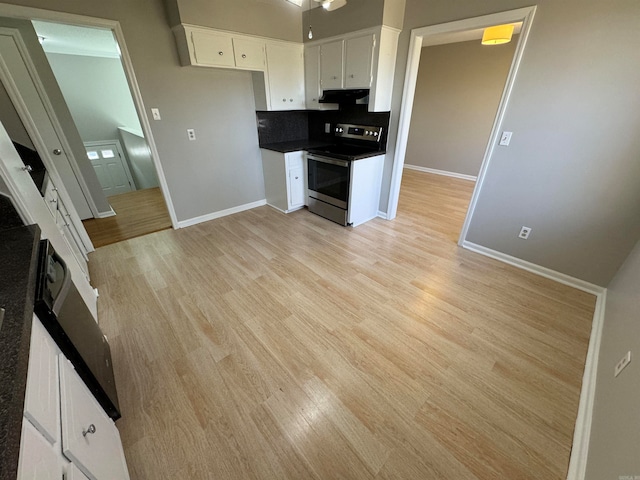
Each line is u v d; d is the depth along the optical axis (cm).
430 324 191
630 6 161
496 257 268
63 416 79
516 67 209
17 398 56
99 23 225
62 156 322
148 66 258
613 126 183
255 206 397
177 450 122
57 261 127
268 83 314
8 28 263
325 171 328
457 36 436
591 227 209
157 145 287
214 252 281
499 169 242
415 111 575
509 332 183
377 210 362
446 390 147
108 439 106
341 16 271
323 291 224
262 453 121
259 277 241
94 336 136
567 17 180
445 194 456
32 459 57
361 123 331
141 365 160
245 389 148
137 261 265
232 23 267
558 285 230
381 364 162
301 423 132
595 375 144
